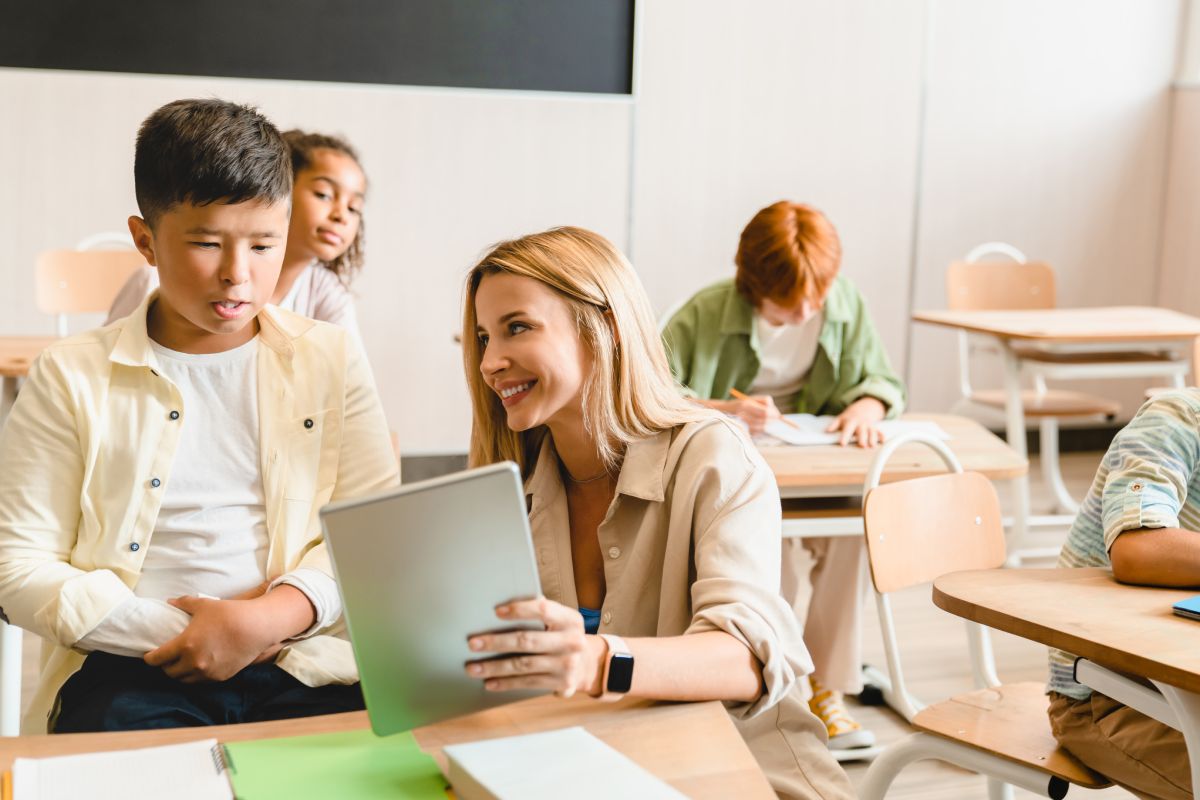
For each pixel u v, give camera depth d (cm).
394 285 471
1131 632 136
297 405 150
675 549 134
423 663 104
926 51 514
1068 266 551
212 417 148
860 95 509
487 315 132
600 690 112
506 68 453
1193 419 163
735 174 500
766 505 134
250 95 438
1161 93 549
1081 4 532
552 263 131
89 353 144
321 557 146
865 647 332
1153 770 152
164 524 146
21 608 136
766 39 494
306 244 258
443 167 468
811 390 296
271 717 140
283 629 135
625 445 138
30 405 142
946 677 310
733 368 290
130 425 143
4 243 434
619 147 486
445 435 488
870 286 525
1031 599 148
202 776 99
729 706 124
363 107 455
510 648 104
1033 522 426
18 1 410
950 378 541
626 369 134
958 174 529
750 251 271
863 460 257
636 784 94
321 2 432
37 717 146
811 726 137
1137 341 385
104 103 432
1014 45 526
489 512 100
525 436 144
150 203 134
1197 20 546
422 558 100
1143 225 558
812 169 509
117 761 102
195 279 135
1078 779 157
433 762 103
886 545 185
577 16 457
